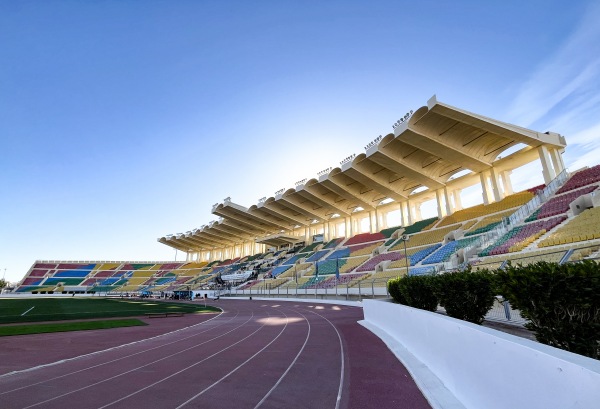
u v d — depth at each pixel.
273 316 21.42
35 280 84.06
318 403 5.00
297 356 8.52
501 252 21.28
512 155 32.66
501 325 8.12
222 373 6.96
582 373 2.17
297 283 45.53
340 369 7.00
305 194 49.25
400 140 30.97
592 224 17.50
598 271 3.90
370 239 50.00
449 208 40.19
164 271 93.44
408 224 46.16
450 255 27.91
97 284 82.69
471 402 4.10
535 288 4.34
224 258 93.19
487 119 25.86
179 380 6.48
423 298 9.90
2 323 17.80
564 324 4.16
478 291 7.55
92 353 9.63
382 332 11.47
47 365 8.04
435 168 37.97
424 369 6.25
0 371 7.48
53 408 5.06
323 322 16.39
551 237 19.09
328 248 55.59
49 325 16.81
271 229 72.94
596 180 23.56
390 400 4.99
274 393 5.54
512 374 3.08
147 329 15.78
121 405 5.12
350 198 48.03
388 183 42.94
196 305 35.34
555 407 2.43
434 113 27.22
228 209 62.38
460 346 4.55
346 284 35.34
